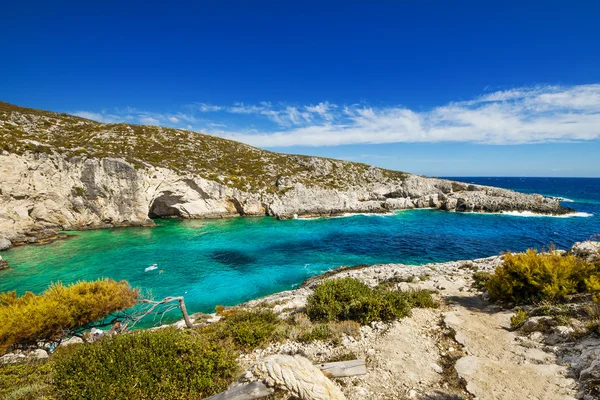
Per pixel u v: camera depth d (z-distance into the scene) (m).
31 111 69.88
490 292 11.32
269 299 19.50
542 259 10.80
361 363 6.59
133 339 6.71
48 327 11.30
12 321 10.40
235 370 6.75
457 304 11.19
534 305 9.57
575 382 5.44
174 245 37.50
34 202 42.41
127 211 49.84
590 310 7.56
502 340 7.79
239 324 9.66
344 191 71.38
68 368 5.96
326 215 62.22
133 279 25.86
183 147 70.94
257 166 74.56
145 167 50.75
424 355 7.22
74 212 46.81
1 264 28.34
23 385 7.54
